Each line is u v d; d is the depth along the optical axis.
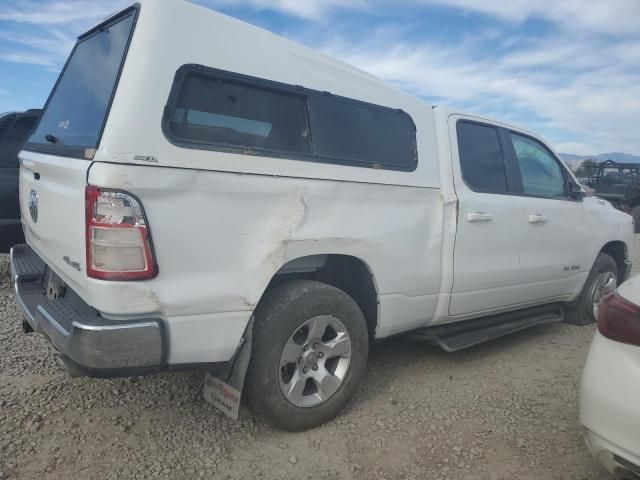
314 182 2.88
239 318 2.61
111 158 2.23
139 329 2.32
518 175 4.32
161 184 2.33
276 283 3.16
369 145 3.25
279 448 2.88
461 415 3.32
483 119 4.16
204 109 2.54
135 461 2.68
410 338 3.85
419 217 3.47
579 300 5.28
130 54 2.39
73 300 2.71
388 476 2.68
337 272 3.43
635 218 15.95
